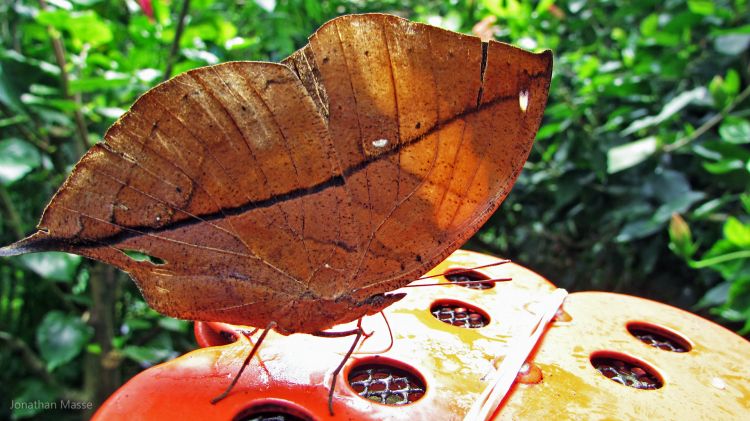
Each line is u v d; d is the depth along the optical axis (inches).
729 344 5.4
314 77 4.4
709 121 9.3
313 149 4.4
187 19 9.7
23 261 9.0
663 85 10.7
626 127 10.4
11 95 8.8
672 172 9.3
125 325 10.9
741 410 4.6
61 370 12.0
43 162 10.0
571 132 10.7
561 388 4.7
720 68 10.1
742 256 7.4
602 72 10.2
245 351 4.9
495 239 14.0
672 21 9.7
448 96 4.4
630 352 5.2
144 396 4.3
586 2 12.0
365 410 4.4
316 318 4.8
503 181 4.6
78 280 11.8
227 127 4.3
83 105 8.9
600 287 11.5
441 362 4.9
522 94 4.4
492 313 5.6
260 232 4.5
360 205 4.6
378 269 4.7
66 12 7.7
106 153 4.2
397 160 4.5
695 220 9.5
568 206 11.8
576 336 5.3
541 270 12.8
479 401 4.4
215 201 4.4
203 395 4.4
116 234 4.3
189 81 4.2
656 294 10.6
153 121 4.2
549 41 11.2
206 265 4.5
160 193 4.3
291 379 4.6
